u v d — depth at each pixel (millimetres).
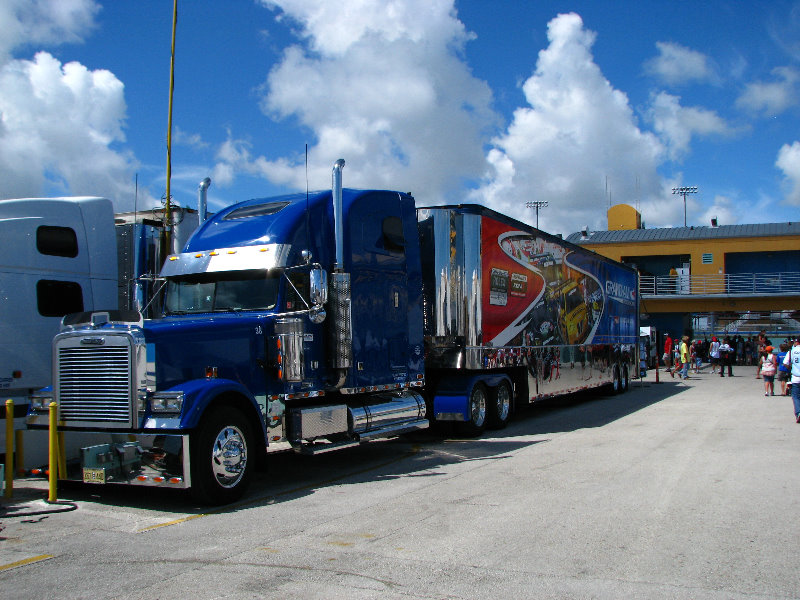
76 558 5395
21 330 9867
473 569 4922
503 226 13609
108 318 7305
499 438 12258
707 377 31141
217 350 7707
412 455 10539
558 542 5570
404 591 4504
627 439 11570
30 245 10133
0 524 6516
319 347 9023
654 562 5055
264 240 8773
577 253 17969
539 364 15164
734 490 7488
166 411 6910
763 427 12953
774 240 43625
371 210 10211
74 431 7371
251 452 7555
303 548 5527
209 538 5918
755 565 4977
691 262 45312
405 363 10719
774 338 44875
